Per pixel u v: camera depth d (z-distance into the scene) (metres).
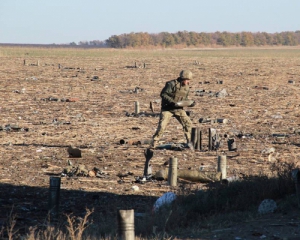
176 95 62.31
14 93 129.00
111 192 43.75
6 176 48.94
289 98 125.62
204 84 161.00
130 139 69.12
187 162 55.50
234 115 95.25
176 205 35.91
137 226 33.03
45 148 62.81
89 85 152.75
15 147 63.19
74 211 38.22
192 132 63.34
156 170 51.78
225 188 39.34
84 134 73.69
